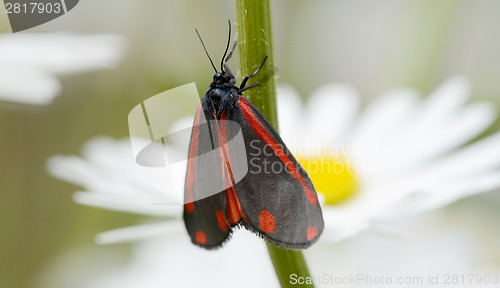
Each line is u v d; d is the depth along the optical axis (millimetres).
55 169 218
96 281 238
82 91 251
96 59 244
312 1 286
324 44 288
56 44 242
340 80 286
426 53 273
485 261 227
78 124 251
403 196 216
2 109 245
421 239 230
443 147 231
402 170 230
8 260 245
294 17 285
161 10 254
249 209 177
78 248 246
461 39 273
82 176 216
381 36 287
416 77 274
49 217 248
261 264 229
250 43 173
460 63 275
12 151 247
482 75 275
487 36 273
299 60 286
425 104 240
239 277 228
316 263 228
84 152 223
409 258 227
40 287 243
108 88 252
